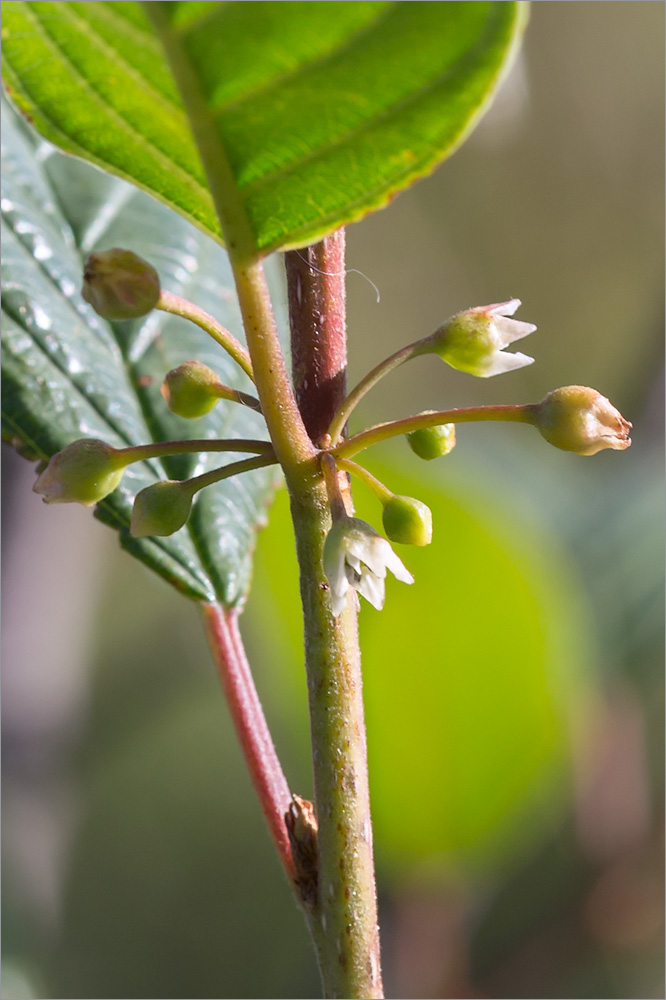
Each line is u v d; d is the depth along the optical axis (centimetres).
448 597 21
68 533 28
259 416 20
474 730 22
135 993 44
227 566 19
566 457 38
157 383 19
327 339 16
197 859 48
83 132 16
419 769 22
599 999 28
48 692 31
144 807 49
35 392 19
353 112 15
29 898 37
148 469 19
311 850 16
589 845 29
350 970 16
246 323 16
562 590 25
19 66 15
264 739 18
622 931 29
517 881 29
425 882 23
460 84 15
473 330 16
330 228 16
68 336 19
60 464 16
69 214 20
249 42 15
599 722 29
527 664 22
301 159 15
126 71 15
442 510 21
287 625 23
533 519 31
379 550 16
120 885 47
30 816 35
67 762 35
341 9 15
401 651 22
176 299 16
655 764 29
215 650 18
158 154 16
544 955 29
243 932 47
